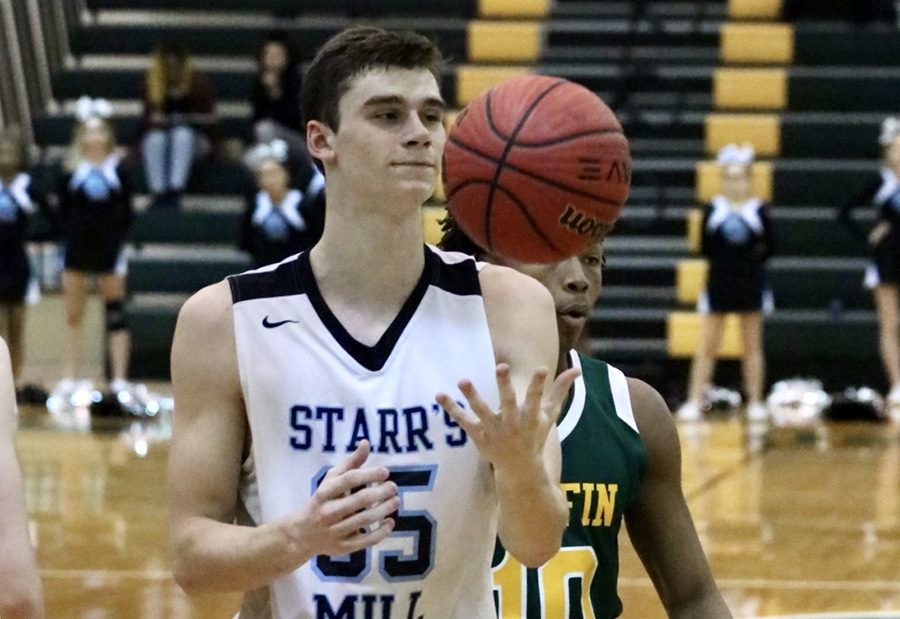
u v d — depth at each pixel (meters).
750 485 17.47
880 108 30.73
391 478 5.07
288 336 5.16
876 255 25.16
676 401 25.20
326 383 5.12
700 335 24.73
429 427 5.11
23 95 30.41
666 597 6.38
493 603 5.42
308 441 5.11
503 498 4.88
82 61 32.41
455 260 5.31
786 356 26.61
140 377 26.86
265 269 5.27
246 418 5.24
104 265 24.53
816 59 31.59
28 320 27.86
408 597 5.13
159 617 10.80
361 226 5.11
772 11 32.34
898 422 24.25
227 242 28.45
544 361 5.25
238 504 5.36
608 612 6.24
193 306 5.21
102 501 15.88
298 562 4.77
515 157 5.51
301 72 27.22
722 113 30.94
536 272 6.30
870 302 27.27
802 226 28.22
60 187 24.53
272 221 23.61
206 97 29.17
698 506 15.94
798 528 14.66
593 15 32.62
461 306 5.23
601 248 6.42
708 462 19.38
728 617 6.23
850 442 21.73
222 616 10.88
